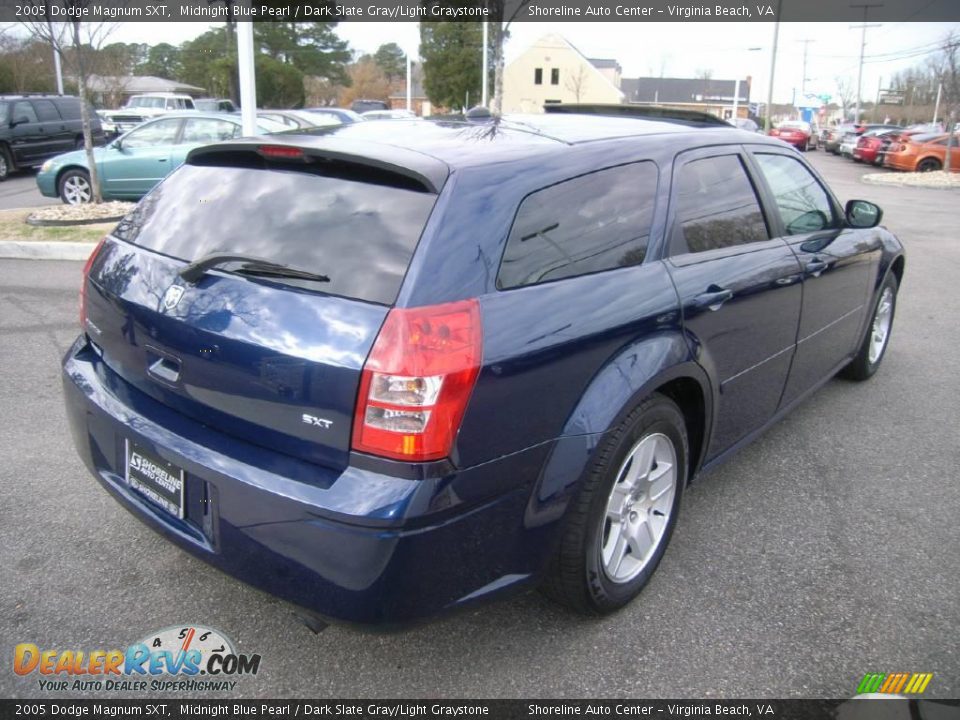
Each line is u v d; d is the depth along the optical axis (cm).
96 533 338
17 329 622
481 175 247
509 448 234
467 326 222
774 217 383
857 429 467
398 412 213
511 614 294
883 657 273
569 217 267
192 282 253
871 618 294
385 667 266
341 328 221
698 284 309
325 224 247
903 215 1434
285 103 4375
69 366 305
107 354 291
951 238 1173
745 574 321
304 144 266
